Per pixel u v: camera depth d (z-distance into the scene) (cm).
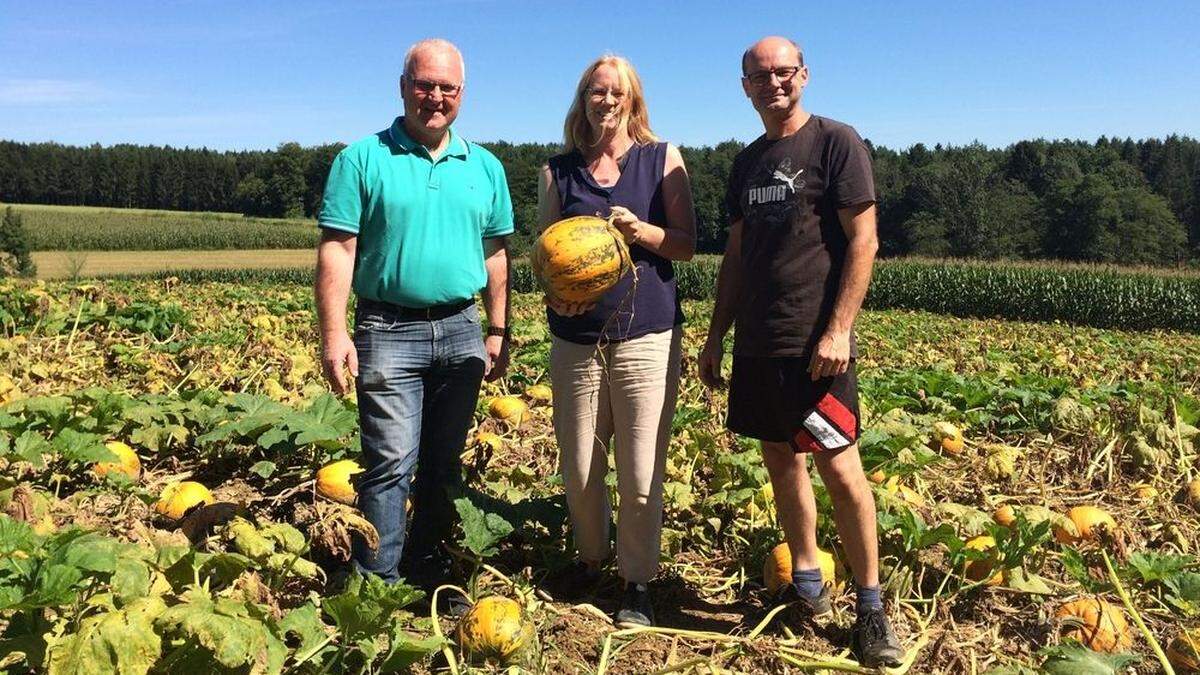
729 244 395
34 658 255
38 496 369
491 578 407
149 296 1374
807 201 345
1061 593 403
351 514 338
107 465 480
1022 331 2109
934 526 441
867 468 489
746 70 355
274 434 497
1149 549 492
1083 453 635
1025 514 450
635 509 371
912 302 3192
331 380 349
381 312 364
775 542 432
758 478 457
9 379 655
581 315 368
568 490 392
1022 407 771
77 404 530
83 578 268
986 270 3123
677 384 379
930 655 353
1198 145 12069
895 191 9444
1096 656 315
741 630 375
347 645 303
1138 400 741
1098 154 12000
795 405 349
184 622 246
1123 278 2831
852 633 359
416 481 401
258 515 407
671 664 340
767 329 352
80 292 1116
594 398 376
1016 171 11000
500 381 820
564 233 346
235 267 5562
